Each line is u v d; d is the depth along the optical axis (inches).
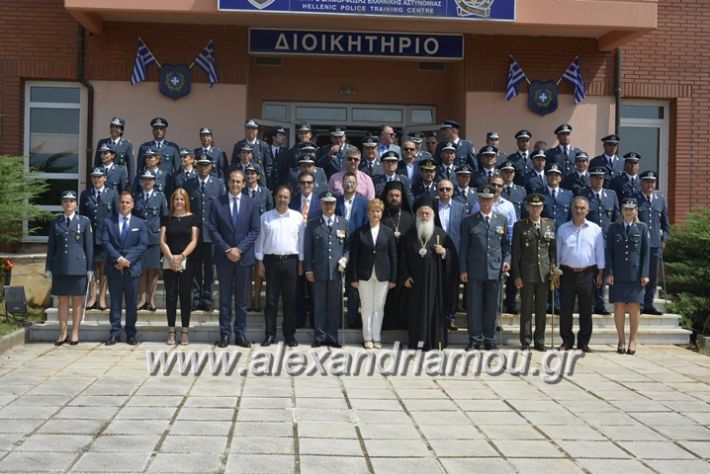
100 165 453.4
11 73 511.8
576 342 403.9
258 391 290.4
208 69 517.0
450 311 398.3
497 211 396.5
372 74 573.6
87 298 406.6
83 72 512.4
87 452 216.7
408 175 431.2
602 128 541.6
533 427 252.8
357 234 381.7
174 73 515.5
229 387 295.4
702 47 549.0
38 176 469.1
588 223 391.9
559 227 397.1
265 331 389.4
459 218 395.9
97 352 360.2
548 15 480.7
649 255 390.9
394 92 574.9
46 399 272.2
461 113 542.3
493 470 210.2
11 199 432.5
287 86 569.0
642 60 546.0
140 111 517.3
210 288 410.0
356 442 231.3
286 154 460.1
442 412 268.4
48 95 525.7
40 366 327.3
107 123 516.4
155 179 411.8
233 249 372.2
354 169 398.6
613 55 540.7
